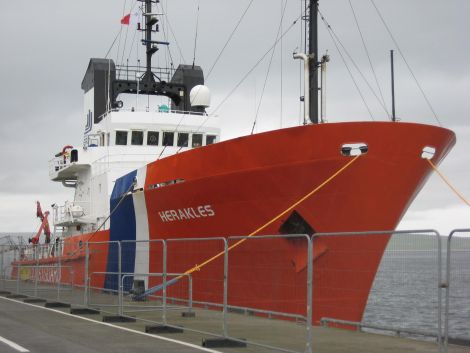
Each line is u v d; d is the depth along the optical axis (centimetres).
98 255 2069
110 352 1023
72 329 1344
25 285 2616
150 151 2697
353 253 1193
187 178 1827
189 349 1063
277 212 1669
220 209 1767
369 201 1605
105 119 2805
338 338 1184
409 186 1617
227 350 1076
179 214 1905
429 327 992
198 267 1609
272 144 1611
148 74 3003
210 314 1630
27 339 1177
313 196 1616
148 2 3016
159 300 1780
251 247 1617
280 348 1065
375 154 1559
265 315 1549
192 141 2761
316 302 1305
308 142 1568
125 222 2242
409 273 1030
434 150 1623
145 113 2711
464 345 1064
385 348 1076
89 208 2838
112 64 3105
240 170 1680
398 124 1544
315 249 1287
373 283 1250
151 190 1994
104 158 2670
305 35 1831
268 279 1541
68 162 2958
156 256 1880
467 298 875
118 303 1631
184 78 3050
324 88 1738
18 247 2998
